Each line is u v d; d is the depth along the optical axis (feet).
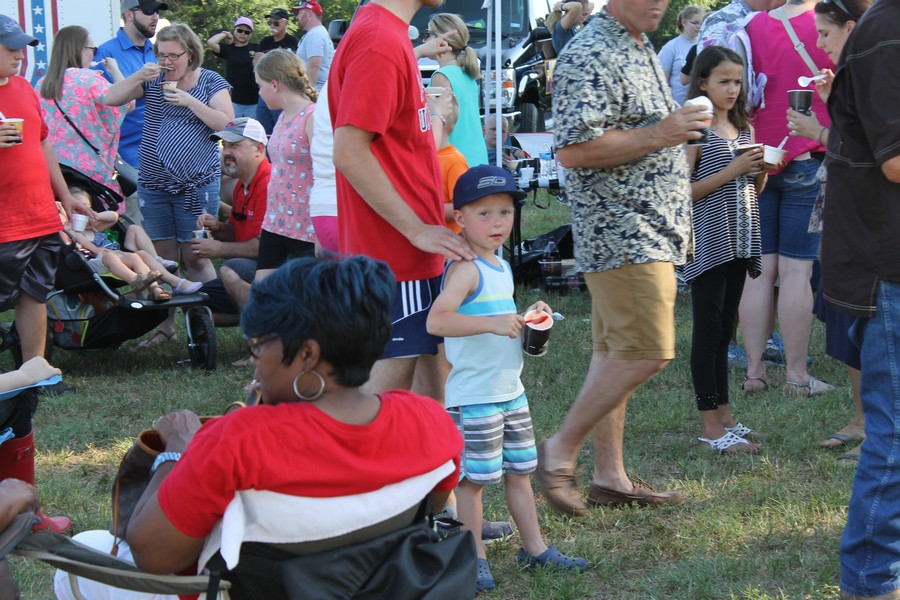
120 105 23.59
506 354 11.37
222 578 6.46
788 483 14.52
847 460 15.17
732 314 15.84
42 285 18.74
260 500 6.21
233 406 7.39
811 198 17.90
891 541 10.13
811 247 18.16
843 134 10.11
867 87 9.62
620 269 11.87
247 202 22.22
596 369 12.46
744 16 20.30
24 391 10.98
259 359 6.46
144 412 18.75
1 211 17.87
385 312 6.47
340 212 12.01
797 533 12.71
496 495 14.19
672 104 12.30
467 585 6.68
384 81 10.77
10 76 17.99
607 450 13.66
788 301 18.51
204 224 22.95
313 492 6.27
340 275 6.35
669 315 12.07
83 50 23.86
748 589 11.34
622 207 11.88
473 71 20.99
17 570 12.02
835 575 11.72
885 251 9.93
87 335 21.34
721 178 14.97
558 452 12.96
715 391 15.87
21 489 6.79
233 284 21.20
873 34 9.57
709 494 14.17
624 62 11.77
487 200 11.04
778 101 17.78
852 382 15.83
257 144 22.06
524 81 41.65
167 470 7.03
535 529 12.07
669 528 13.04
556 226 39.01
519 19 43.14
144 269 21.17
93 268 20.89
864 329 10.40
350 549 6.40
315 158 15.97
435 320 10.79
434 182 11.81
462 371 11.33
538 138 31.83
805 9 17.70
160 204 24.57
